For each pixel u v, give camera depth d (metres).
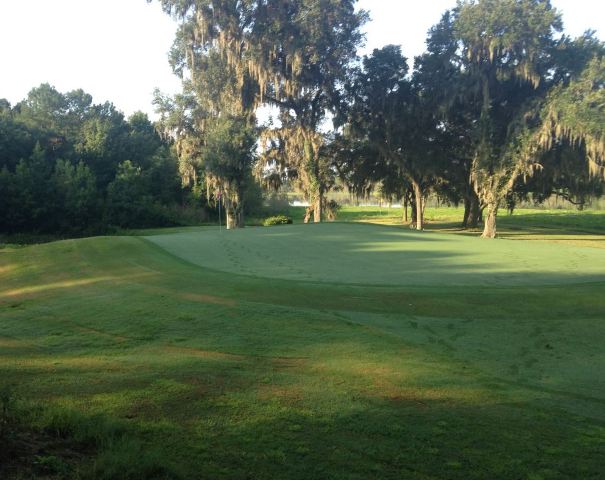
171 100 42.47
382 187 50.97
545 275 13.34
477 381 5.76
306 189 43.62
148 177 65.31
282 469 3.62
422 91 40.50
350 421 4.54
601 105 30.56
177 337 8.04
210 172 38.53
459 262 15.60
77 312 10.04
